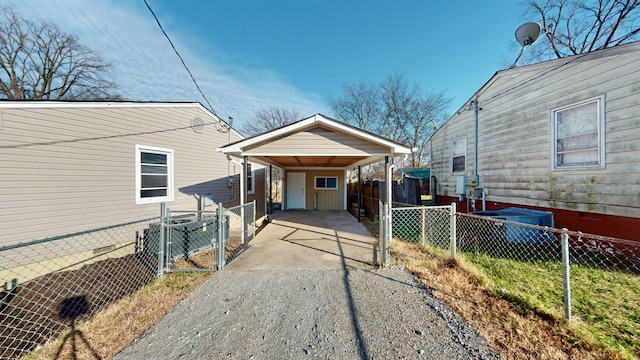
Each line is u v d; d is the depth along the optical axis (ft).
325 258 14.94
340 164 32.42
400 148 16.89
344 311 8.86
